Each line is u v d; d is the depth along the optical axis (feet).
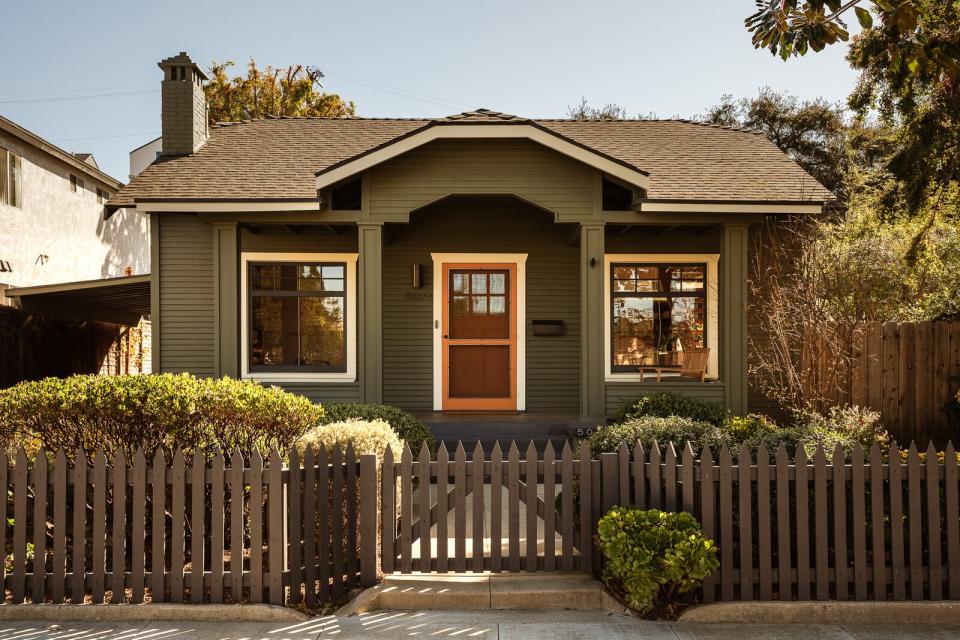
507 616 12.89
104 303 43.16
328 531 13.70
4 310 33.09
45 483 13.16
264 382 29.09
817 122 85.10
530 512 14.01
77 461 13.12
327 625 12.48
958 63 13.85
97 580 13.02
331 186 28.19
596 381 28.27
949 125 30.25
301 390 29.07
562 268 34.55
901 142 34.68
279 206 27.84
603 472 13.92
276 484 13.07
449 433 28.73
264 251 33.12
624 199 31.86
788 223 32.07
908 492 13.42
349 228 33.24
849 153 54.34
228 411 15.47
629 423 17.79
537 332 34.14
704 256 33.96
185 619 12.69
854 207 46.42
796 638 11.98
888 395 26.66
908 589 13.26
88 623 12.55
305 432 18.20
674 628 12.38
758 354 31.63
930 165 31.86
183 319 30.01
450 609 13.23
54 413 14.58
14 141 48.67
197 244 30.07
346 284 33.42
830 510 13.97
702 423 17.47
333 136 38.06
